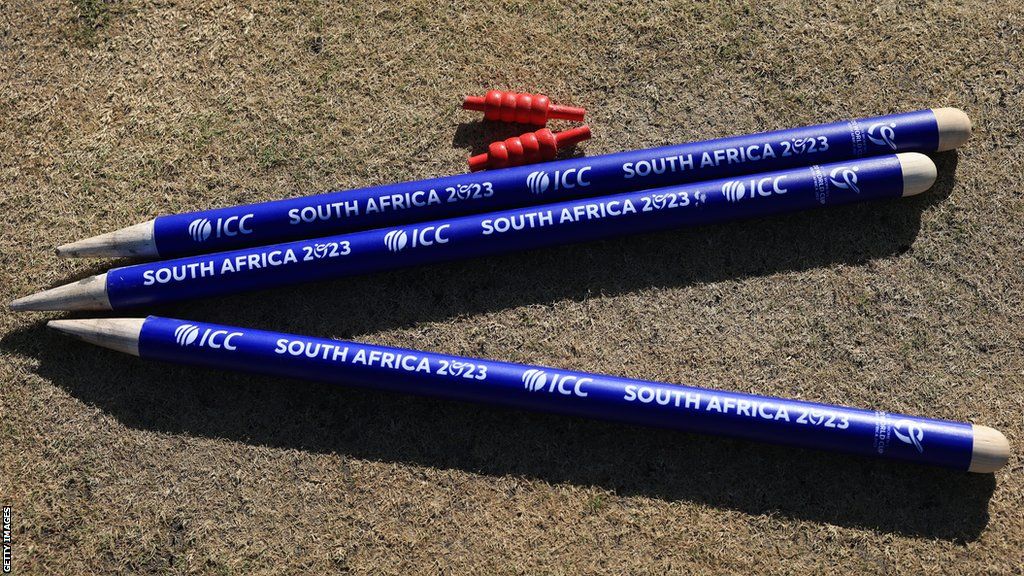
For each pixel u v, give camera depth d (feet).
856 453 5.78
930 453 5.74
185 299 5.97
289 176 6.18
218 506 5.91
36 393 6.00
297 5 6.31
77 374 6.01
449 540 5.88
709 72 6.24
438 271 6.06
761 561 5.82
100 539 5.90
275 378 5.98
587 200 5.97
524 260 6.07
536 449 5.92
